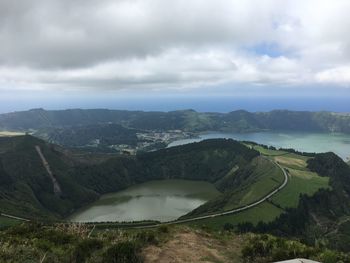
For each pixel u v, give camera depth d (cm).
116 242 3059
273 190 18850
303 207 17012
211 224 14375
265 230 14038
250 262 3086
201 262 2941
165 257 2973
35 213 18488
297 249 3388
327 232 15038
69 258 2839
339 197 19175
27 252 2839
